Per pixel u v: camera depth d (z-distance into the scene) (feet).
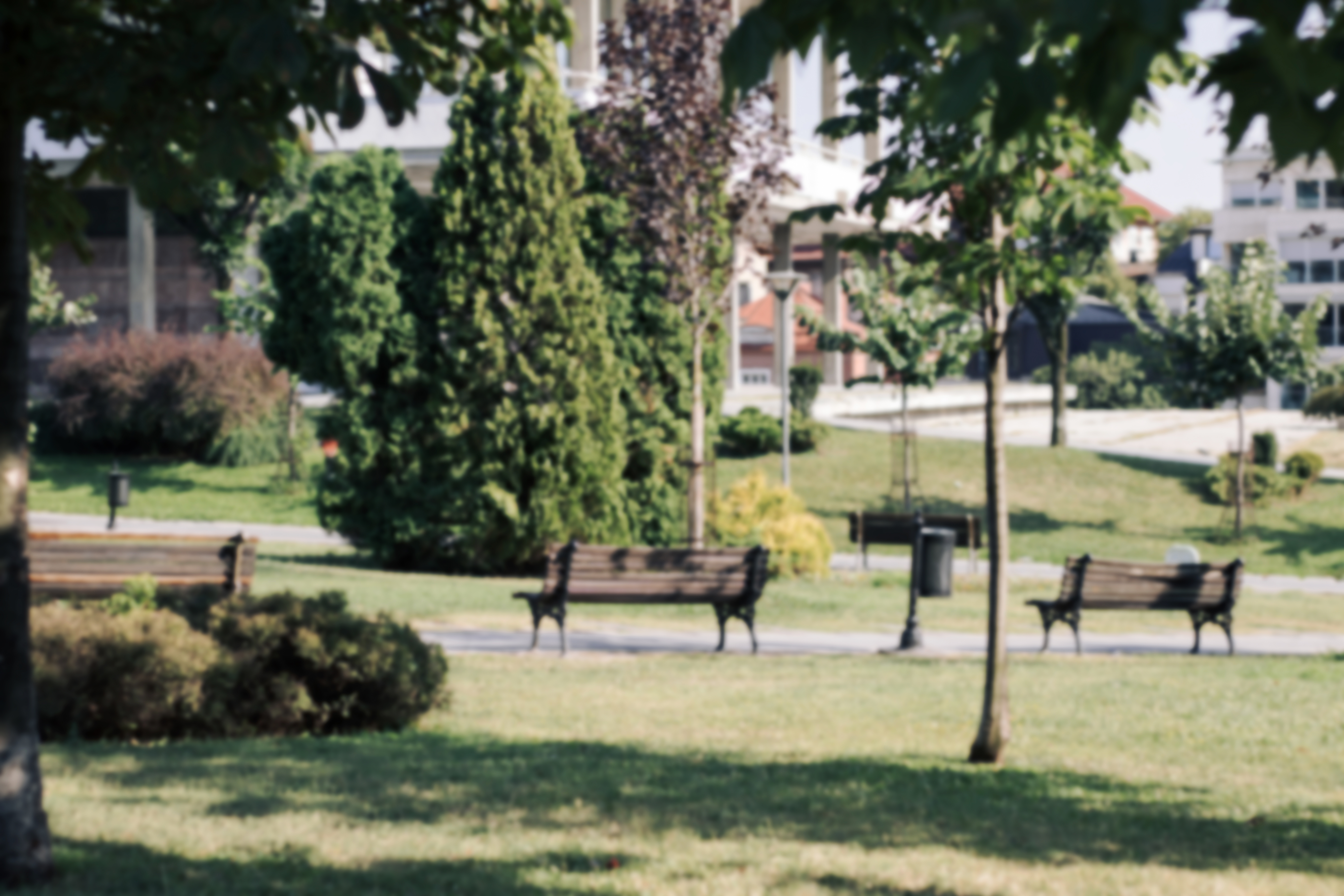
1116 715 32.99
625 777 23.75
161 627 27.91
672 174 71.41
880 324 109.40
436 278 77.77
